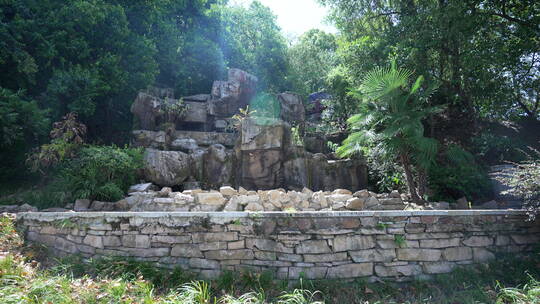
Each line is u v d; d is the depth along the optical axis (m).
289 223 3.74
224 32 16.62
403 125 6.74
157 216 3.76
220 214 3.73
